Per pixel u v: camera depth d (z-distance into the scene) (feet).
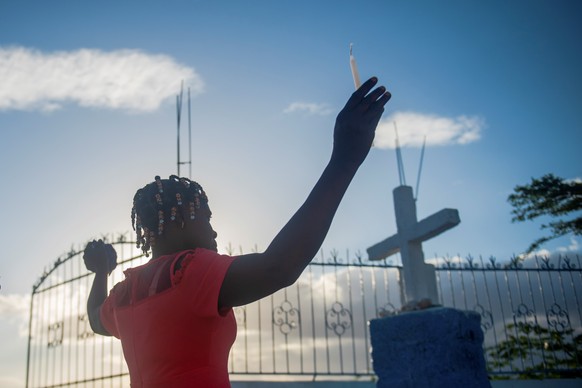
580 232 45.21
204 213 4.75
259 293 3.69
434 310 19.75
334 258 29.68
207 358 4.07
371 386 28.07
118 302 4.61
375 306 29.32
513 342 36.01
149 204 4.63
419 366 19.51
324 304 28.78
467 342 19.52
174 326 4.03
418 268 22.58
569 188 46.96
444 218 21.13
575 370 31.53
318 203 3.54
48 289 29.71
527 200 47.96
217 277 3.83
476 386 19.24
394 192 23.72
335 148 3.67
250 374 26.86
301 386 27.43
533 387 30.76
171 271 4.12
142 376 4.17
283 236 3.55
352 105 3.60
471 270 31.14
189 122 27.27
